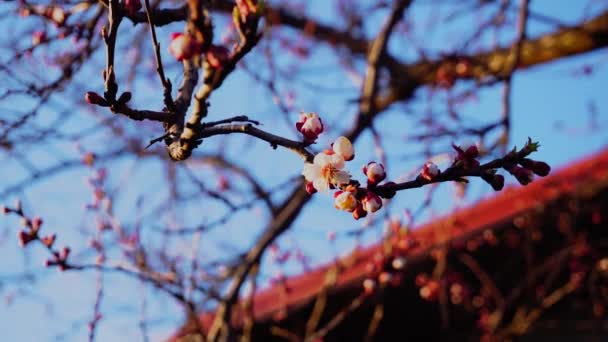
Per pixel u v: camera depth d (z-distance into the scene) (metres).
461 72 6.18
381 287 4.71
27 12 3.66
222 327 4.51
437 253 5.33
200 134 1.92
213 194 4.27
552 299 5.82
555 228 5.61
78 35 3.62
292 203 4.70
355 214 1.91
